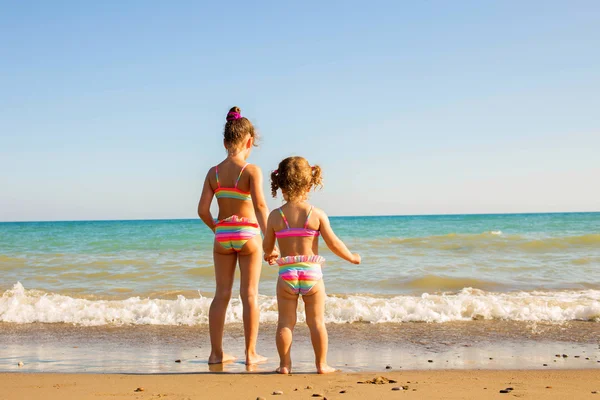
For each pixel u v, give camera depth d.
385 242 18.89
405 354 4.82
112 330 6.21
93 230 37.00
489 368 4.21
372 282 10.19
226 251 4.47
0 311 7.13
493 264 12.77
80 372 4.16
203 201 4.50
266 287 9.88
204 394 3.16
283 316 4.02
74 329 6.29
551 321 6.38
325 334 4.01
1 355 4.95
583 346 5.15
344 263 13.02
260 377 3.73
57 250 18.33
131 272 12.23
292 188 4.04
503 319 6.53
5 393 3.22
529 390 3.28
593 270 11.68
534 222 40.03
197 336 5.87
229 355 4.66
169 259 14.91
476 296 7.96
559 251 15.52
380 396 3.08
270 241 4.15
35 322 6.70
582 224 34.72
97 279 11.25
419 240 19.27
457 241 18.53
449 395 3.11
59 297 8.23
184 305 7.21
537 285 9.74
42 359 4.75
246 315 4.43
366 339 5.52
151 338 5.77
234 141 4.50
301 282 3.93
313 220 4.02
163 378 3.69
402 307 6.88
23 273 12.27
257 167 4.46
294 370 4.13
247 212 4.49
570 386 3.43
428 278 10.34
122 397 3.10
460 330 5.96
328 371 4.00
